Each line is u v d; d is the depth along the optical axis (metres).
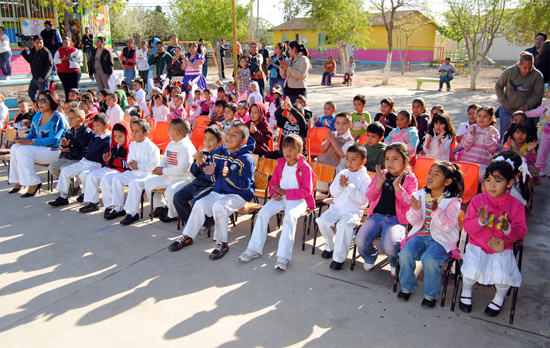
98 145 6.16
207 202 4.81
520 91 6.95
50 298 3.87
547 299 3.79
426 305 3.68
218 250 4.63
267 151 6.83
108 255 4.69
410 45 38.31
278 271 4.32
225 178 4.90
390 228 4.07
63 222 5.61
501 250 3.47
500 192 3.45
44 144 6.62
